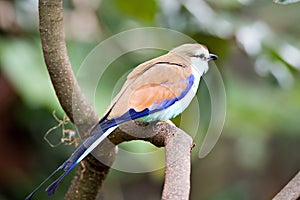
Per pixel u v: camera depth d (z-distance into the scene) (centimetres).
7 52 1009
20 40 1038
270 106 1315
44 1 559
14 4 1044
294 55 978
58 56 572
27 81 998
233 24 966
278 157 1605
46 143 1209
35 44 1043
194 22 959
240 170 1547
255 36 972
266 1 1469
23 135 1214
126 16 1034
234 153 1500
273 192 1592
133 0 957
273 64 978
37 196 1233
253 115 1288
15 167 1226
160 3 961
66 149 1212
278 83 998
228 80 1284
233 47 1080
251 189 1562
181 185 480
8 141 1213
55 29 566
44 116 1188
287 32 1548
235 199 1541
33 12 1047
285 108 1337
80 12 1041
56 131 1202
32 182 1234
